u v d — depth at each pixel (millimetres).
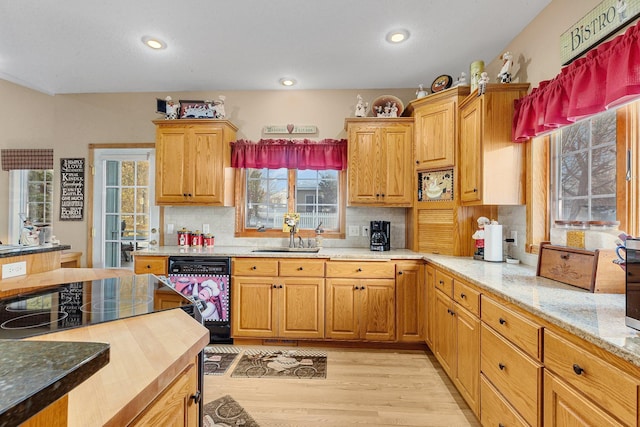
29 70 2961
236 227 3385
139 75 3055
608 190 1656
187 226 3424
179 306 1162
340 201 3369
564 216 2006
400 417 1778
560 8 1914
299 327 2707
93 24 2234
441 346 2252
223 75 3047
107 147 3467
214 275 2742
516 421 1288
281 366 2373
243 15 2129
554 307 1174
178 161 3078
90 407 560
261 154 3230
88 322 975
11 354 459
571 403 992
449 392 2033
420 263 2662
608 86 1414
